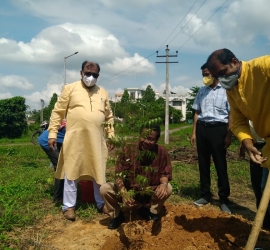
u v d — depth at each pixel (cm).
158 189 403
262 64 294
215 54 317
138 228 404
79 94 489
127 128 357
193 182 733
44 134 570
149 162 415
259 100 315
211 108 529
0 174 845
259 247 366
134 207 436
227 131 526
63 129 564
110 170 877
